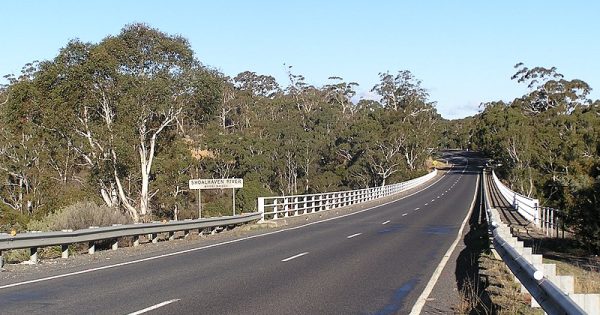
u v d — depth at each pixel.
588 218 26.08
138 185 48.31
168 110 44.31
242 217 28.78
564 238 27.55
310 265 15.12
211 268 14.73
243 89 116.00
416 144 106.94
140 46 44.03
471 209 41.31
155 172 48.94
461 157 155.25
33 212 47.00
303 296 10.87
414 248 19.12
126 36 43.47
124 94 42.72
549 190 43.19
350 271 14.06
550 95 102.19
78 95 41.88
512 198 41.12
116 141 42.06
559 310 6.33
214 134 73.44
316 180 90.69
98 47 41.69
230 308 9.77
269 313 9.39
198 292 11.28
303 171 93.31
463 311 9.51
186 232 25.08
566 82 102.81
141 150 45.38
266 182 82.81
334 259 16.34
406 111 108.75
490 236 17.73
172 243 22.02
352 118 119.12
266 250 18.89
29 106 41.88
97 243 21.36
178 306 9.93
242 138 77.00
